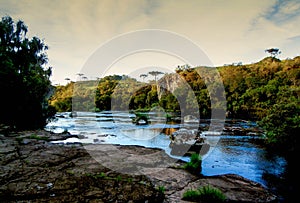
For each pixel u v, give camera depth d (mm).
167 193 5348
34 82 18500
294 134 10992
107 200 3609
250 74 47000
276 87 33094
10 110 16281
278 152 11414
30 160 6492
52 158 6992
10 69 16641
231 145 12867
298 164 9312
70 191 3750
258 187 6449
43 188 3760
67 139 13266
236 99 36500
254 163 9508
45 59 25531
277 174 8141
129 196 3855
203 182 6434
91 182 4234
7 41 21297
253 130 18625
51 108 20984
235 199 5426
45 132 15109
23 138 11195
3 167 4949
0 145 8547
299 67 40719
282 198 6023
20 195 3469
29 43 23078
